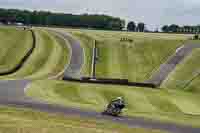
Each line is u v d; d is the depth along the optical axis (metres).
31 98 71.50
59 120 51.12
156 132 49.34
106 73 138.88
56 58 152.88
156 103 87.00
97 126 49.22
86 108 64.44
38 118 51.19
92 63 151.38
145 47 182.75
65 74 126.19
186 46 177.75
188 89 116.06
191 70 137.38
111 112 59.50
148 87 106.25
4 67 126.19
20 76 113.88
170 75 135.38
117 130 47.84
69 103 69.62
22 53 151.50
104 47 185.25
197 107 87.75
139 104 84.12
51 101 70.00
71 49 176.62
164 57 163.88
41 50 164.25
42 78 112.56
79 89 92.88
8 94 74.12
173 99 93.06
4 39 179.50
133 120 56.66
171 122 57.84
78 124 49.44
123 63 156.12
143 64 155.62
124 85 105.31
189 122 59.25
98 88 96.25
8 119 48.44
